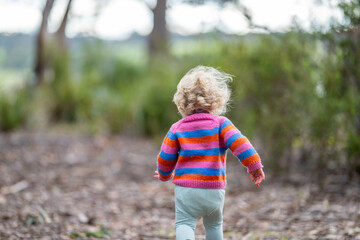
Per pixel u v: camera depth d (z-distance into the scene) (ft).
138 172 25.41
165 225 15.70
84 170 25.53
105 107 41.22
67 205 18.01
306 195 18.69
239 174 24.16
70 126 41.88
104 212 17.33
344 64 18.70
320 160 20.61
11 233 13.75
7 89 40.34
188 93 10.98
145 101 37.50
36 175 23.66
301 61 20.26
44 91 43.47
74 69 52.60
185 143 10.61
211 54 28.55
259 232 14.37
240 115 23.72
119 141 35.63
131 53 69.21
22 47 65.51
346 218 15.15
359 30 18.21
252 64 22.21
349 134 19.11
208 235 10.85
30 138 34.58
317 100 19.49
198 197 10.26
